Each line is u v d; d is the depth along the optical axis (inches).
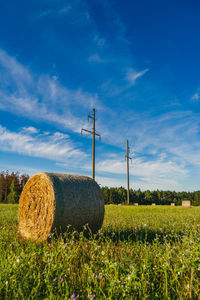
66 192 247.0
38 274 128.1
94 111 827.4
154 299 110.6
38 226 248.2
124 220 378.6
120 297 105.5
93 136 803.4
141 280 117.4
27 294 115.0
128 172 1403.8
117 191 3139.8
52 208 236.4
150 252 157.2
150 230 272.1
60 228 235.1
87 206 259.1
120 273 127.0
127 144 1422.2
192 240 180.1
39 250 175.8
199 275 133.2
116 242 208.1
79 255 165.8
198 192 3373.5
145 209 754.2
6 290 109.8
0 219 390.3
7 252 173.9
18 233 272.2
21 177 2111.2
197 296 112.6
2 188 2128.4
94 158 785.6
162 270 132.5
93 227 267.7
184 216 451.2
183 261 138.6
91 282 126.7
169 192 3617.1
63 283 117.3
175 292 116.6
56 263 138.8
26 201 270.2
